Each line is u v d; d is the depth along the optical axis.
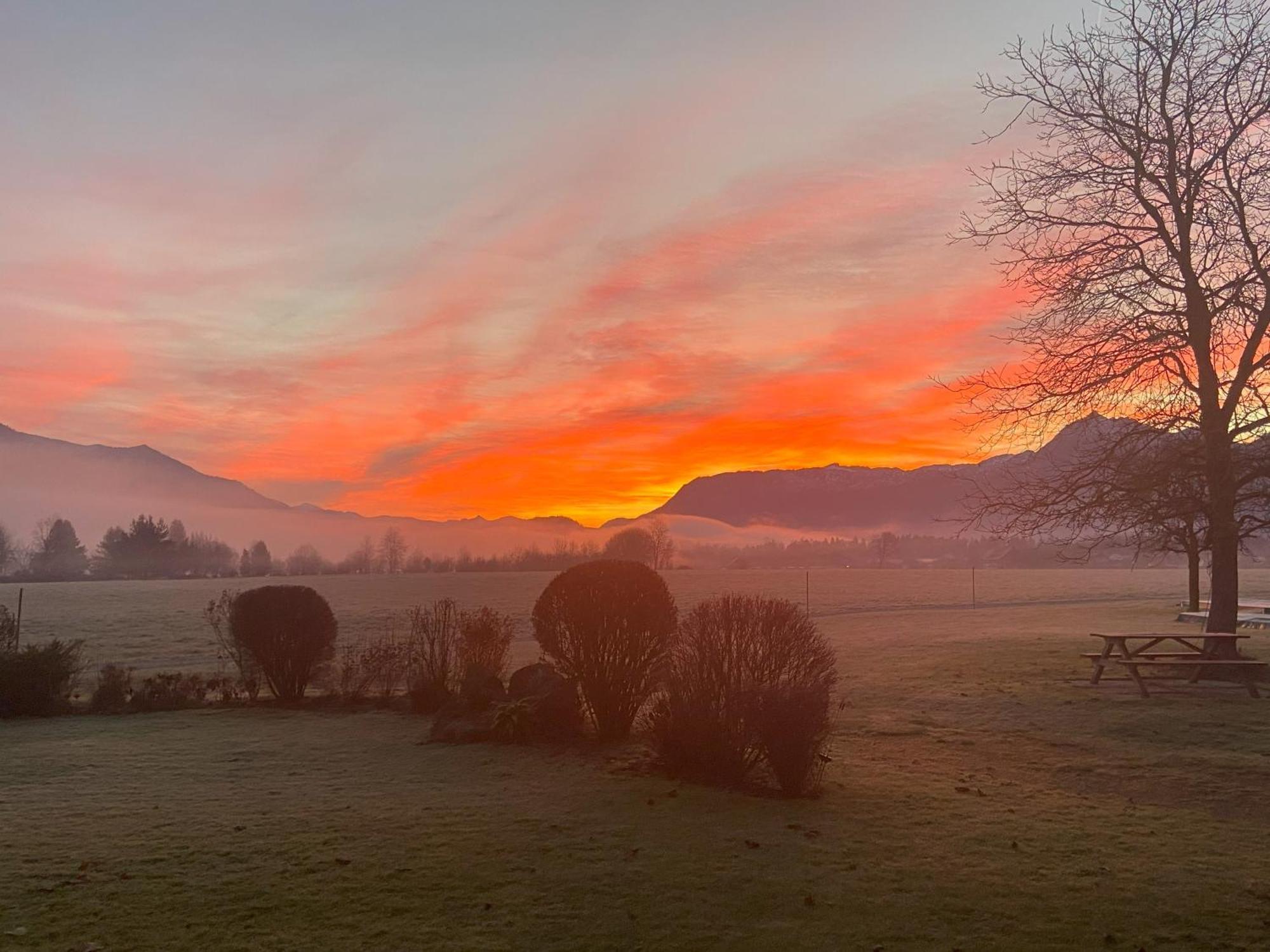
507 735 12.27
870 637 30.34
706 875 6.70
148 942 5.54
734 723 9.76
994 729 13.43
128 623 50.75
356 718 15.48
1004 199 19.44
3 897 6.28
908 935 5.70
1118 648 24.55
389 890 6.39
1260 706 14.91
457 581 109.62
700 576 120.88
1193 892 6.50
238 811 8.67
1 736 14.20
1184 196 18.44
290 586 18.16
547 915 5.96
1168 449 18.45
